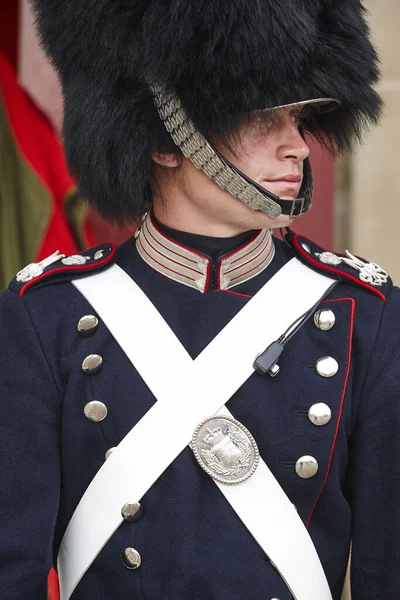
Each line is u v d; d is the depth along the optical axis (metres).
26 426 8.02
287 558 7.66
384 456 7.91
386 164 13.49
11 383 8.12
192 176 8.19
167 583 7.63
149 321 8.08
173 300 8.26
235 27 7.94
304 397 7.90
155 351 7.96
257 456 7.70
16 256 13.19
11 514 7.92
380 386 7.96
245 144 7.99
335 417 7.88
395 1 13.23
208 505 7.71
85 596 7.86
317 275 8.35
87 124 8.61
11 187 13.32
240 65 7.94
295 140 8.05
